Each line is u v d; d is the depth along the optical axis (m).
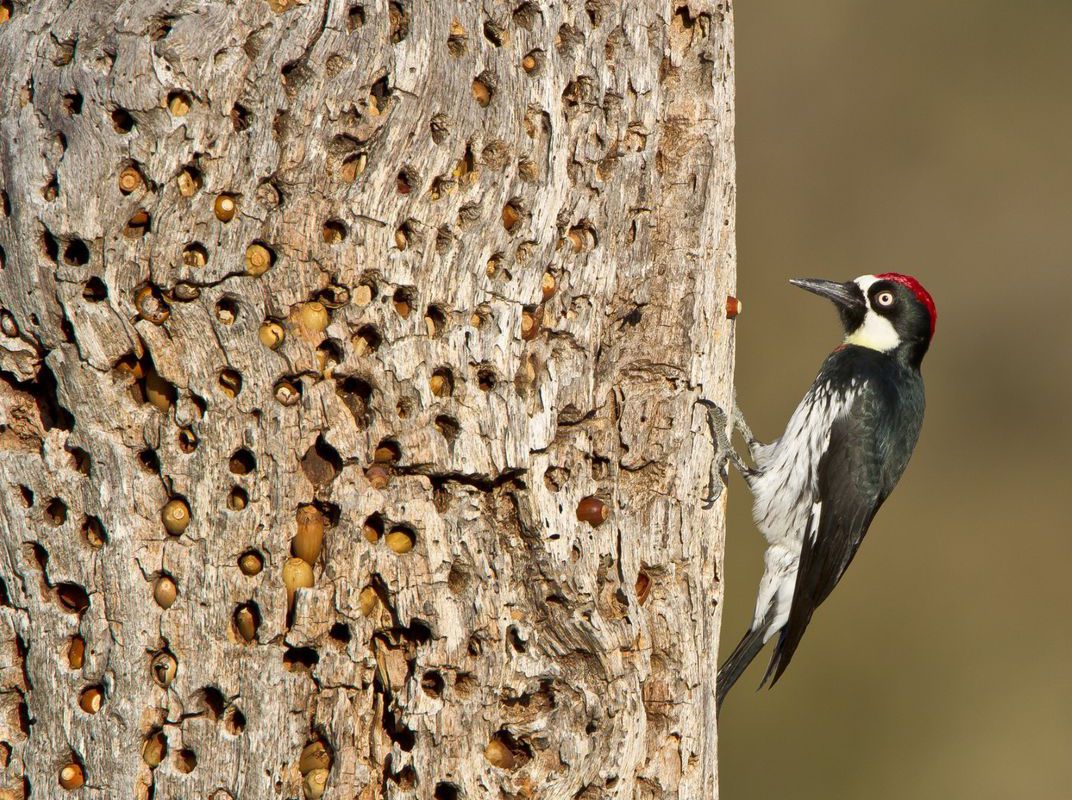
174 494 8.29
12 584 8.48
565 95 9.00
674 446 9.70
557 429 9.02
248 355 8.19
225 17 7.98
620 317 9.52
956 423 25.62
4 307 8.33
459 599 8.55
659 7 9.49
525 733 8.59
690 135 9.88
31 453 8.48
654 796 9.44
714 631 10.13
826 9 26.41
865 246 25.61
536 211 8.66
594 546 8.95
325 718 8.39
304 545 8.33
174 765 8.30
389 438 8.40
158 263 8.06
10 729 8.59
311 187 8.12
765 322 25.11
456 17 8.37
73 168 8.02
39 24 8.20
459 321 8.52
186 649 8.25
